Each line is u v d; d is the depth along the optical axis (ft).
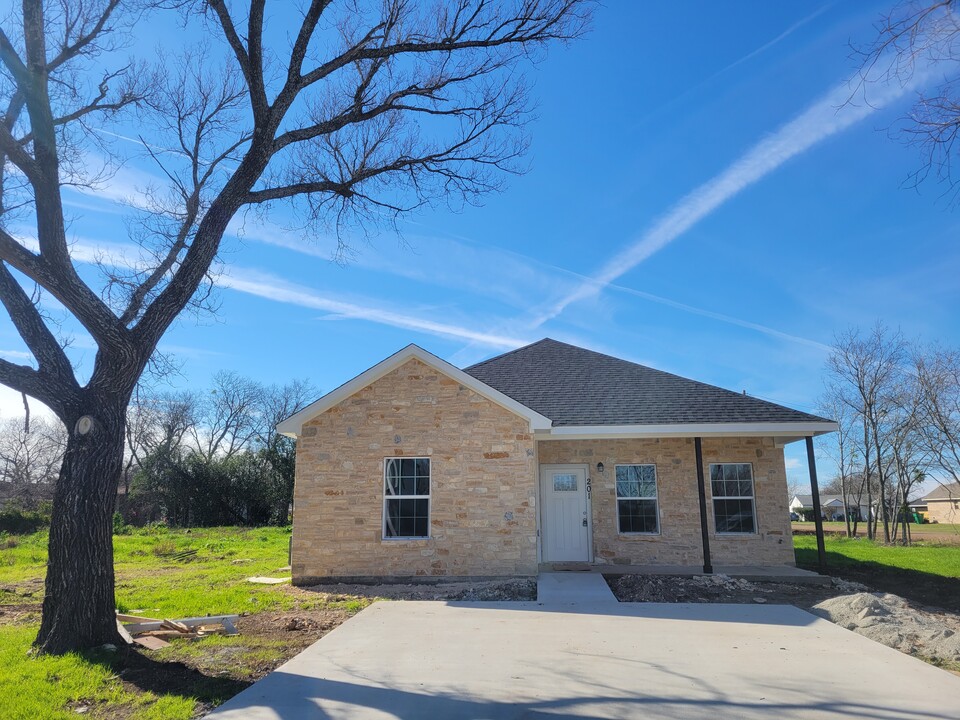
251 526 118.32
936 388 89.45
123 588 41.91
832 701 18.42
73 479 25.18
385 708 18.17
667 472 51.08
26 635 26.91
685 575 44.14
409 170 37.91
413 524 44.52
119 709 18.56
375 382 46.37
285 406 162.50
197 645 25.93
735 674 21.21
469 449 44.78
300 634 28.27
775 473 50.75
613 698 18.84
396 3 33.60
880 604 31.35
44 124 26.68
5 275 26.61
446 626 29.04
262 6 29.14
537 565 43.86
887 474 98.84
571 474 51.67
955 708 17.75
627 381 54.54
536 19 33.91
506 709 17.98
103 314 26.04
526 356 60.95
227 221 30.45
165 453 127.13
